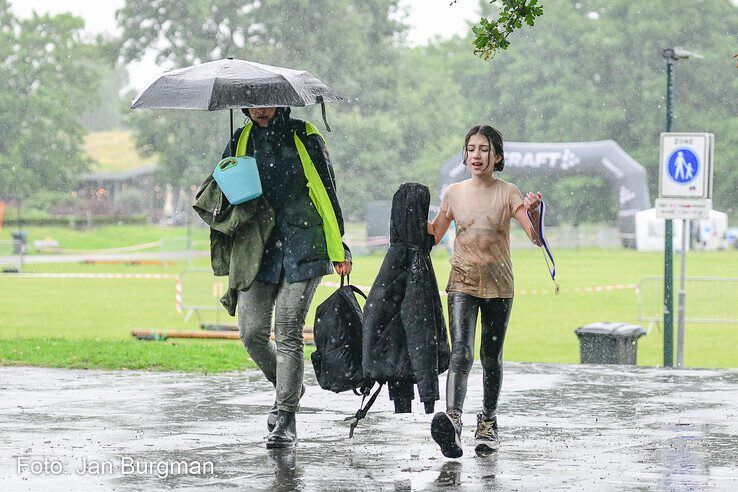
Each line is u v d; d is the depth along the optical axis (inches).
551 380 1152.8
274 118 774.5
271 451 737.6
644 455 730.8
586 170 6067.9
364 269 4466.0
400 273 721.6
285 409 757.3
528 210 728.3
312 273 752.3
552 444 773.3
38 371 1200.2
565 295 3260.3
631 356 1407.5
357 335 749.3
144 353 1357.0
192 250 6387.8
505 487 626.5
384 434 810.8
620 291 3395.7
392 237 730.8
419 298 716.0
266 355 791.7
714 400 1007.0
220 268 783.7
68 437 788.0
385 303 718.5
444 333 738.8
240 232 759.1
